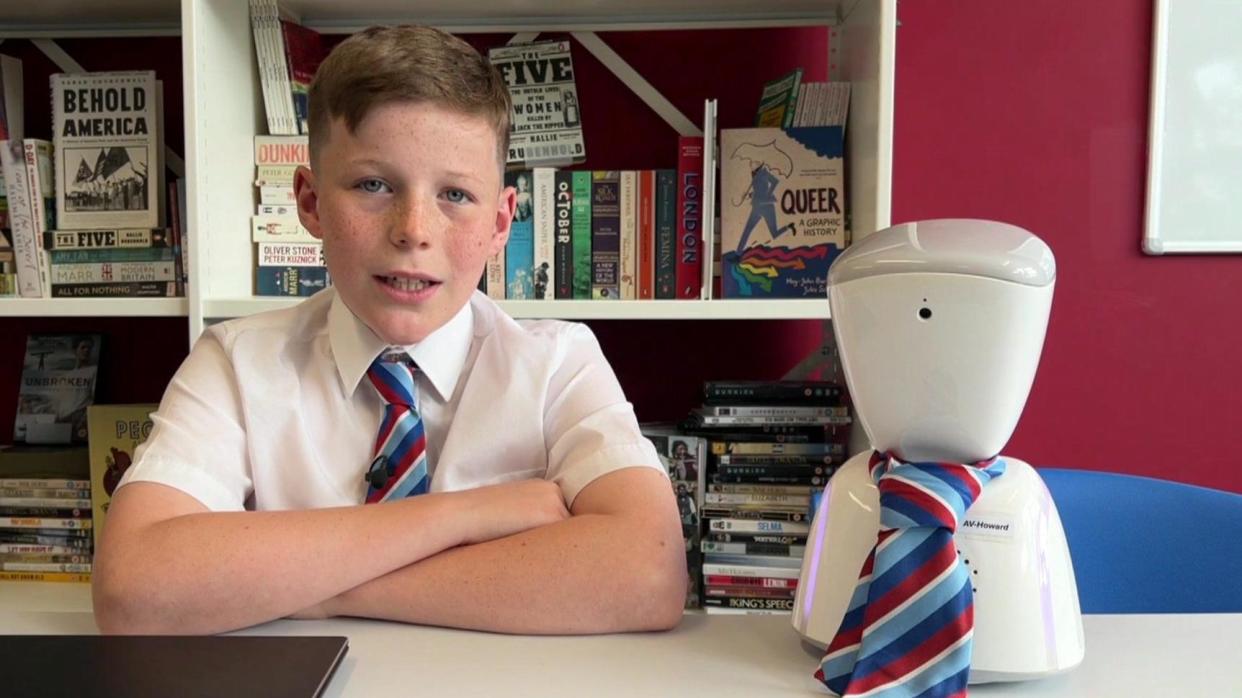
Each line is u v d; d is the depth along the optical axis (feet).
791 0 4.73
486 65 2.73
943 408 1.69
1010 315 1.60
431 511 2.27
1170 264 5.10
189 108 4.00
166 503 2.49
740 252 4.41
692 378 5.20
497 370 3.02
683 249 4.43
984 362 1.64
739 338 5.18
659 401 5.22
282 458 2.88
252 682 1.56
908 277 1.62
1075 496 3.35
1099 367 5.16
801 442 4.39
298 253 4.49
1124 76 5.04
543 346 3.06
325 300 3.12
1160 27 4.97
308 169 2.88
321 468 2.89
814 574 1.87
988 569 1.70
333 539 2.17
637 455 2.66
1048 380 5.18
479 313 3.15
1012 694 1.67
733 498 4.39
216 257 4.19
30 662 1.65
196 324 4.07
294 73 4.55
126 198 4.50
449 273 2.61
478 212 2.63
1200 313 5.11
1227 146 5.01
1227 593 3.11
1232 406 5.15
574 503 2.63
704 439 4.41
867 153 4.14
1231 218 5.04
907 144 5.10
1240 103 5.00
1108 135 5.07
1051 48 5.05
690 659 1.84
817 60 5.00
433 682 1.70
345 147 2.53
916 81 5.08
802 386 4.37
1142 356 5.15
